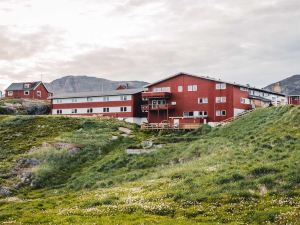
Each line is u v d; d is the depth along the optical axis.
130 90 113.50
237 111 92.69
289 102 107.06
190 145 65.12
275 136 55.56
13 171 60.19
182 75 97.69
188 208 30.19
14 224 29.08
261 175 35.94
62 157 66.06
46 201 41.59
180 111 96.88
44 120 93.62
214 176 37.91
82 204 35.84
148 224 25.75
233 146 56.22
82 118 96.44
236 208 28.72
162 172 49.81
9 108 126.94
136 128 90.69
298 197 29.48
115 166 61.25
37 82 155.00
